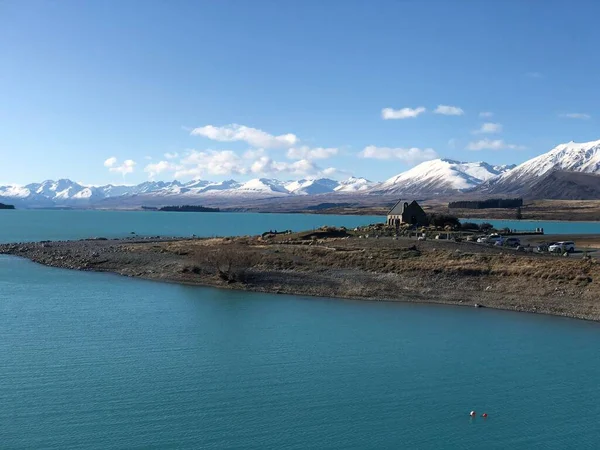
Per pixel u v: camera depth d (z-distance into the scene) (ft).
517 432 130.41
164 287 284.41
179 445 122.42
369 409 140.36
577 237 507.30
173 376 158.71
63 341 187.83
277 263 316.60
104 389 148.87
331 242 380.58
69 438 124.47
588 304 235.81
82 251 418.51
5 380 154.20
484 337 198.39
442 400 146.00
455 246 343.87
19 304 242.17
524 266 277.85
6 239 618.85
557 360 174.91
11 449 119.75
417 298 258.16
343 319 221.66
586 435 129.59
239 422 132.67
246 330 204.03
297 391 150.10
